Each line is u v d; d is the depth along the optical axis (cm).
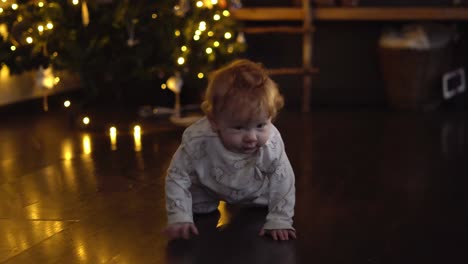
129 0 275
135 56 285
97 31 284
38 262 126
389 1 376
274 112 131
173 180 141
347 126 302
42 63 274
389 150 244
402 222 155
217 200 156
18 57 269
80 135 275
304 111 355
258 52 394
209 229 144
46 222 152
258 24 391
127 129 288
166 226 147
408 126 301
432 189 187
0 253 131
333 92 394
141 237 140
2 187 187
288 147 250
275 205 144
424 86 354
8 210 163
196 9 299
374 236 144
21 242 138
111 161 221
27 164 218
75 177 198
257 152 142
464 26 379
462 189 187
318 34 389
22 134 281
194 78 311
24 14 267
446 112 347
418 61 346
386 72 363
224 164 144
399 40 349
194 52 304
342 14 365
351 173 206
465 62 381
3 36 274
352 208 166
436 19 362
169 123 303
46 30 266
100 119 313
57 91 378
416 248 136
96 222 152
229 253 130
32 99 359
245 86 127
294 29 364
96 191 181
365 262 127
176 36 290
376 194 181
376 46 384
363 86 390
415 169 212
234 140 131
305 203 171
